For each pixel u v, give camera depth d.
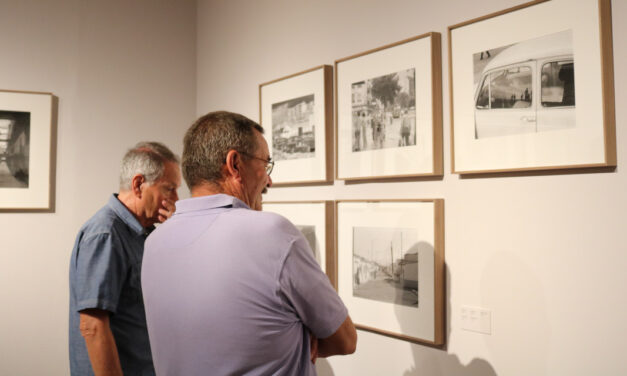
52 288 3.42
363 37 2.51
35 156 3.38
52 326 3.42
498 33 1.92
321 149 2.70
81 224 3.53
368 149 2.43
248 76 3.36
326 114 2.68
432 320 2.12
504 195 1.92
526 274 1.85
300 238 1.29
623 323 1.59
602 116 1.62
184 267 1.30
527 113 1.82
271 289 1.22
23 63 3.40
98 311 1.81
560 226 1.75
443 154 2.14
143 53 3.79
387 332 2.32
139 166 2.04
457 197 2.08
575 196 1.72
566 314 1.73
